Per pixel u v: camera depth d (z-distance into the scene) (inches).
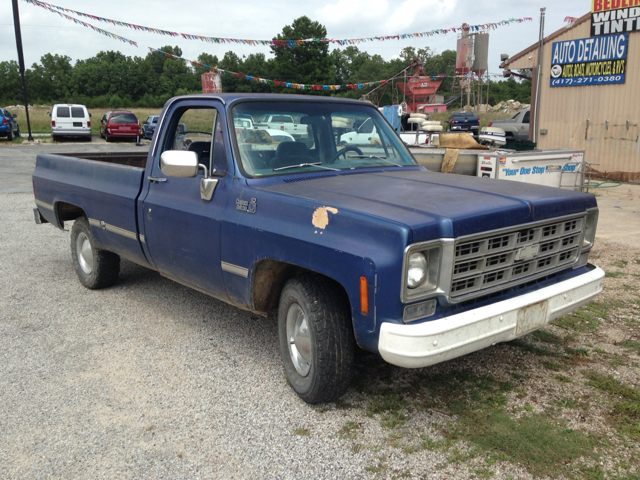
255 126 146.9
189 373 145.3
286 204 123.3
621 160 521.0
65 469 106.5
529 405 125.0
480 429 115.5
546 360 148.6
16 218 364.2
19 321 183.8
